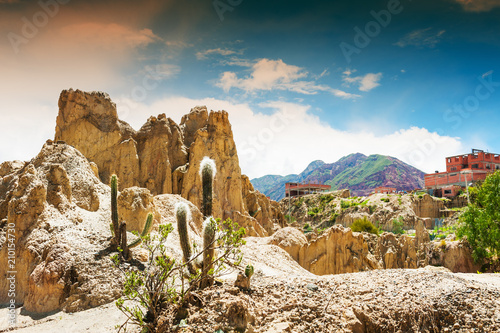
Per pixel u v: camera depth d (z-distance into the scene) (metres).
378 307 8.73
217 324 7.55
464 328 8.71
